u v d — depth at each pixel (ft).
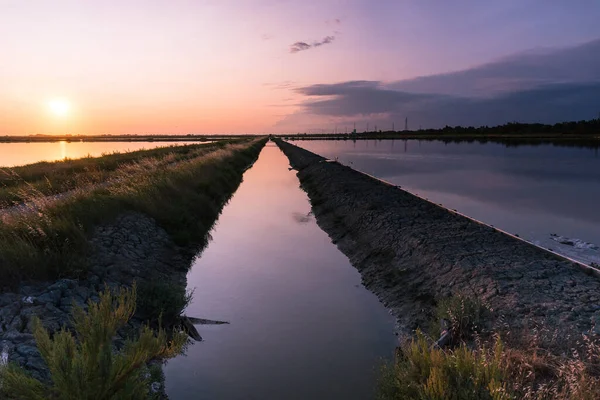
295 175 122.62
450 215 44.86
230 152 144.66
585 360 15.84
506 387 13.46
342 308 27.99
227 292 30.71
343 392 18.17
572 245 39.11
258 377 19.51
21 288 22.09
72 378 11.18
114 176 63.62
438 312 22.57
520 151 209.15
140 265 31.17
